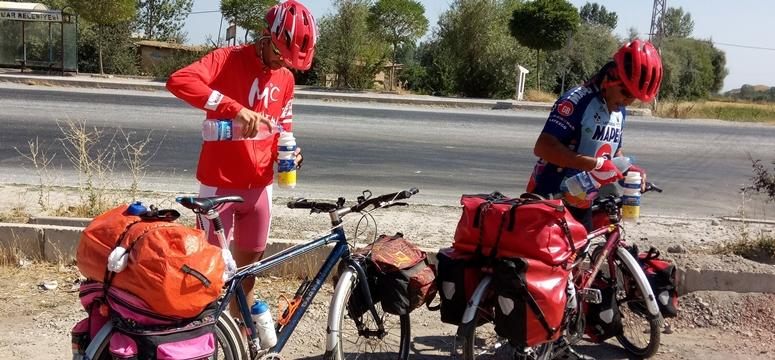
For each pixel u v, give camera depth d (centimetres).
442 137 1484
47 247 590
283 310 425
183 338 300
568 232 385
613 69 416
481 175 1088
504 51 3472
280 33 370
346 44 3172
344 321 432
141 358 293
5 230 590
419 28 3534
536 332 371
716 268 554
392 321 464
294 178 410
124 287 295
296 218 747
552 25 3319
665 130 1894
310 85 3234
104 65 3375
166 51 3541
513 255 377
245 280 392
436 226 743
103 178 793
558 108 423
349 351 437
